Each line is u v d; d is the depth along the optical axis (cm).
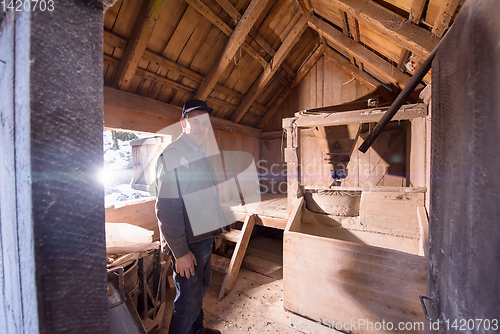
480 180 41
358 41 251
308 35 326
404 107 183
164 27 207
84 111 47
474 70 43
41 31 41
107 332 52
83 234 47
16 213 44
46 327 42
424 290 133
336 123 199
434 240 68
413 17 142
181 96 272
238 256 238
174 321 120
